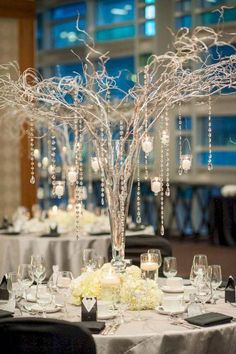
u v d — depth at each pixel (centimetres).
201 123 1147
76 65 1221
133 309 346
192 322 318
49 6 1242
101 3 1208
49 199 1110
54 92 364
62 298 364
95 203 1069
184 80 353
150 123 367
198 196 1109
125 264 375
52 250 630
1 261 647
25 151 905
